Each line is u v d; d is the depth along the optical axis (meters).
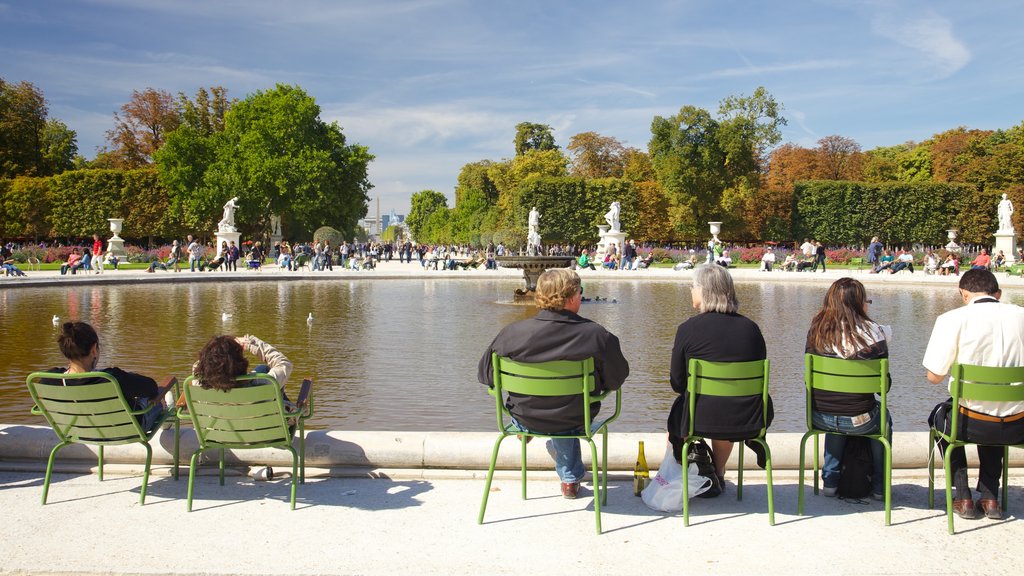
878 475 4.38
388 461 4.90
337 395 7.88
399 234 167.50
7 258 35.94
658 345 11.48
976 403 3.95
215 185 47.88
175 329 12.94
